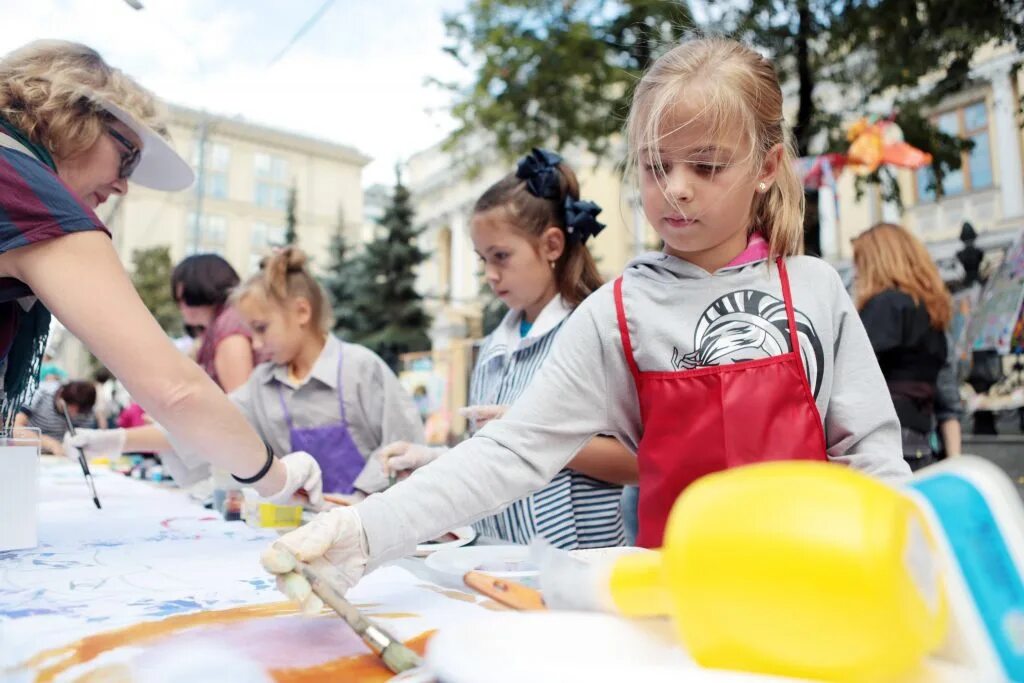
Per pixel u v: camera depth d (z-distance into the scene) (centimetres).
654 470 103
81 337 97
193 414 100
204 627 64
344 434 216
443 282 2133
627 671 37
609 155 676
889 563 36
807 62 549
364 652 57
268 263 222
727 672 37
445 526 80
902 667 37
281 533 125
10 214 94
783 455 95
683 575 41
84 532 126
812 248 462
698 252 107
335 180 2695
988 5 454
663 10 525
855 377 99
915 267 245
